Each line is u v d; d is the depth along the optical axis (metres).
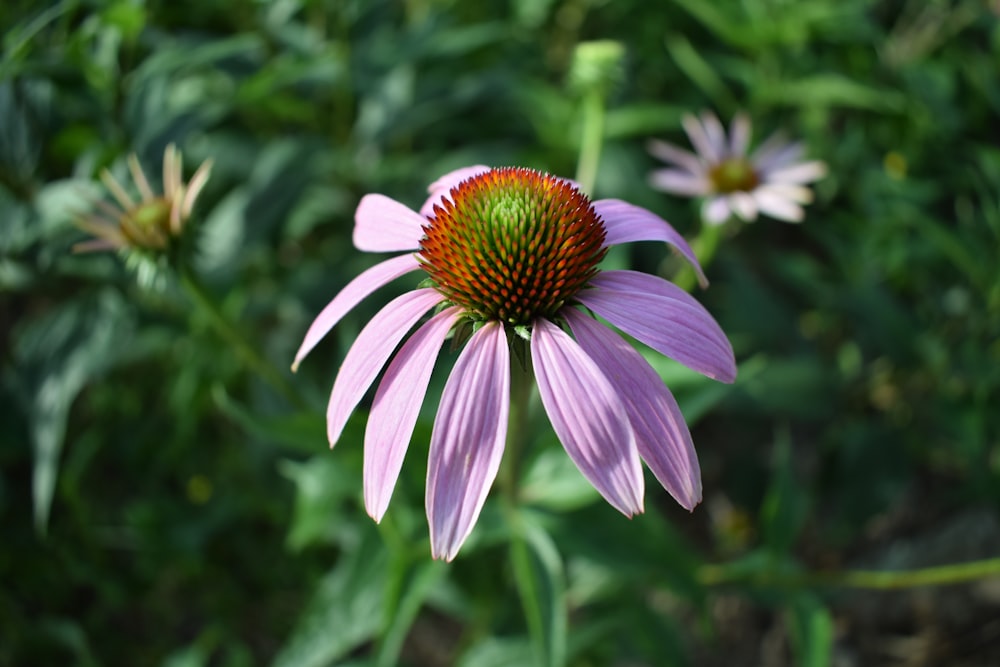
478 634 0.39
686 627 0.47
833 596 0.46
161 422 0.46
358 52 0.43
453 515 0.23
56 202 0.33
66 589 0.44
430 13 0.44
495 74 0.46
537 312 0.25
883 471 0.43
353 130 0.46
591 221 0.26
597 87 0.36
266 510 0.44
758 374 0.43
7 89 0.34
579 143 0.44
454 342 0.25
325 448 0.30
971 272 0.39
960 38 0.51
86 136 0.35
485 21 0.51
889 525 0.48
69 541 0.43
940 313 0.44
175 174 0.30
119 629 0.45
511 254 0.25
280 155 0.42
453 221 0.25
